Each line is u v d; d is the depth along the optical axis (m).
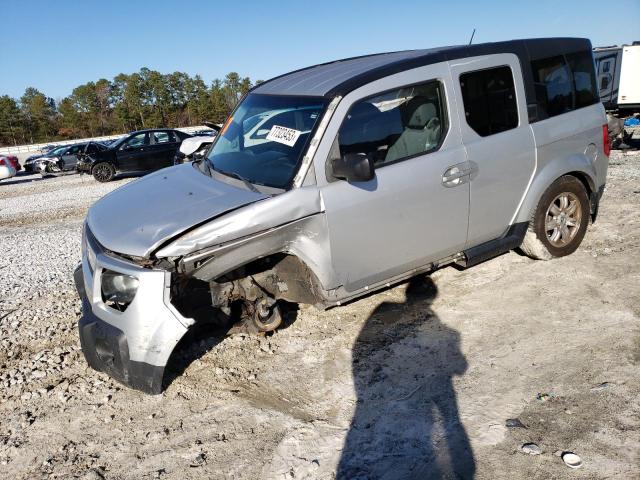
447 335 4.11
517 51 4.69
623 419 3.01
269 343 4.19
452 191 4.22
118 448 3.13
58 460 3.06
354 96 3.84
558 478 2.62
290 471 2.83
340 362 3.87
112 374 3.55
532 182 4.81
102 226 3.75
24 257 7.73
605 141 5.40
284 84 4.65
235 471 2.87
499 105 4.55
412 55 4.29
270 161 3.92
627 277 4.83
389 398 3.39
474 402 3.28
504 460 2.77
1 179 24.03
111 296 3.50
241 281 3.89
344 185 3.73
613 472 2.63
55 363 4.14
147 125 99.56
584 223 5.40
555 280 4.89
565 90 5.08
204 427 3.27
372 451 2.93
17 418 3.49
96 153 18.47
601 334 3.93
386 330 4.26
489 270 5.23
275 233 3.55
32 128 104.56
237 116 4.77
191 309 4.07
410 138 4.07
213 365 3.94
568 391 3.31
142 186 4.35
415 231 4.11
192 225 3.34
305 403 3.44
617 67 20.78
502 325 4.20
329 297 3.91
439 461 2.81
